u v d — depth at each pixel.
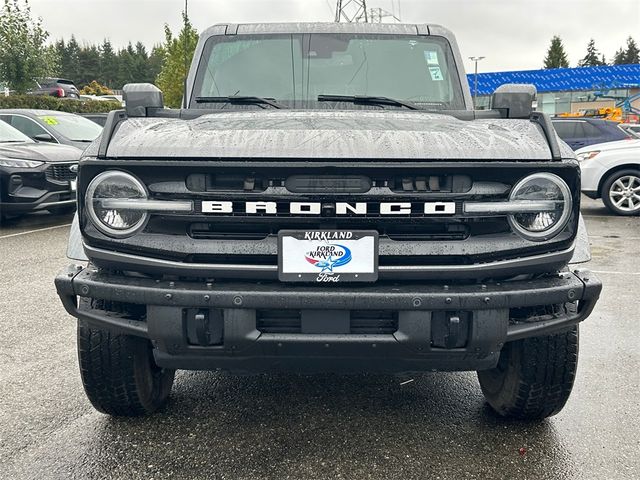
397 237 2.49
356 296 2.41
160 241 2.50
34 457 2.90
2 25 25.64
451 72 3.95
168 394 3.48
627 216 11.22
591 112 32.47
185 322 2.50
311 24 4.06
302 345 2.48
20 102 22.45
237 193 2.44
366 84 3.89
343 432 3.15
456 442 3.05
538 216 2.50
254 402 3.50
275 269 2.45
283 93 3.86
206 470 2.80
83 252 2.68
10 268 6.88
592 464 2.85
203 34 4.06
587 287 2.55
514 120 3.01
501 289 2.48
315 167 2.41
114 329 2.65
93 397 3.09
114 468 2.81
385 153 2.47
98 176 2.49
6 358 4.18
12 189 9.11
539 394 3.00
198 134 2.65
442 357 2.54
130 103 3.23
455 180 2.47
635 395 3.61
